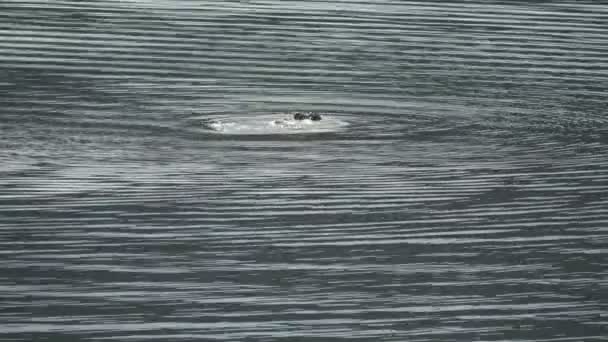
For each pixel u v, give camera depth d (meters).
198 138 88.69
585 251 71.56
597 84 106.06
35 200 76.88
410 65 109.69
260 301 64.12
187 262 68.75
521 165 85.50
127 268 67.81
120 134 88.75
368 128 92.31
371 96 100.38
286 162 84.56
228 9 128.88
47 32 117.44
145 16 124.88
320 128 91.56
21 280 65.88
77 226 73.31
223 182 80.62
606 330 61.66
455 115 96.19
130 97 98.00
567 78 107.50
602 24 127.50
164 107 95.69
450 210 77.31
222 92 100.19
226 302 63.97
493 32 122.44
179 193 78.62
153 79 103.12
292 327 61.16
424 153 87.31
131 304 63.31
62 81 101.75
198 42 115.31
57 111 93.44
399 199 78.81
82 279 66.19
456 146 89.00
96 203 76.75
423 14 128.88
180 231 73.06
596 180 82.94
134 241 71.50
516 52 115.31
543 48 117.12
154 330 60.47
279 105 97.31
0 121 90.38
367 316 62.72
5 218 74.06
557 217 76.62
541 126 94.25
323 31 120.50
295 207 76.94
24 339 59.09
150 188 79.31
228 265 68.56
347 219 75.44
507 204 78.56
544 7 134.38
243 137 89.38
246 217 75.38
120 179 80.56
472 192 80.31
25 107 94.06
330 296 65.00
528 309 63.91
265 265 68.69
